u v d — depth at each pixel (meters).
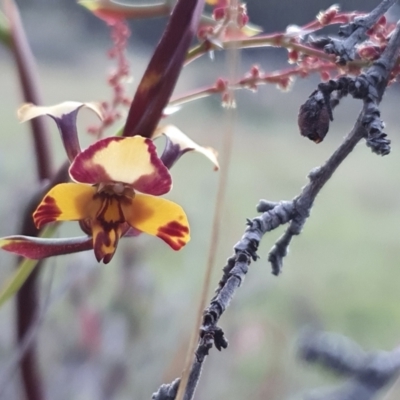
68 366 0.58
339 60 0.24
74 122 0.26
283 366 0.60
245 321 0.62
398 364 0.28
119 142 0.24
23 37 0.32
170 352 0.58
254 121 1.40
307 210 0.24
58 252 0.24
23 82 0.32
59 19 1.63
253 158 1.25
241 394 0.58
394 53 0.24
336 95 0.24
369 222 1.12
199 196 0.91
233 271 0.23
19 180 0.70
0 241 0.24
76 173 0.24
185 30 0.25
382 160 1.43
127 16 0.29
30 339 0.31
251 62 0.80
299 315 0.75
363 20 0.24
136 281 0.60
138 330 0.60
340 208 1.19
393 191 1.29
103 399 0.57
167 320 0.61
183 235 0.24
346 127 1.29
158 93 0.25
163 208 0.24
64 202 0.24
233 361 0.60
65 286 0.42
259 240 0.23
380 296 0.85
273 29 0.94
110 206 0.24
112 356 0.58
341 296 0.83
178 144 0.26
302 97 1.38
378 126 0.23
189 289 0.67
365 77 0.23
